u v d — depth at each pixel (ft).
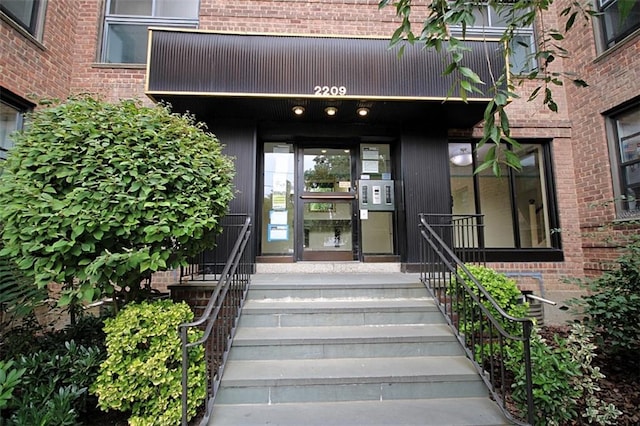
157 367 7.73
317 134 16.85
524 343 7.82
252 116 15.80
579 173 17.17
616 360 11.29
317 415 8.03
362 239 17.21
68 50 16.63
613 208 15.24
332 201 17.65
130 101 10.02
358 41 14.21
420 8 17.65
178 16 18.11
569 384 8.52
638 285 10.66
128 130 8.94
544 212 17.92
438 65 14.26
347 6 17.52
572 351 9.26
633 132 14.84
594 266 16.14
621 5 4.84
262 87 13.69
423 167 16.30
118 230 8.31
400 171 16.67
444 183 16.25
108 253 7.95
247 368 9.29
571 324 11.06
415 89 14.11
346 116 16.01
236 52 13.76
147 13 18.06
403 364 9.59
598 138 16.02
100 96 10.82
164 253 8.87
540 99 17.84
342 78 13.96
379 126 17.11
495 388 8.85
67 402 7.53
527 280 16.72
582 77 16.81
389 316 11.43
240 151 15.70
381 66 14.14
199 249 10.36
